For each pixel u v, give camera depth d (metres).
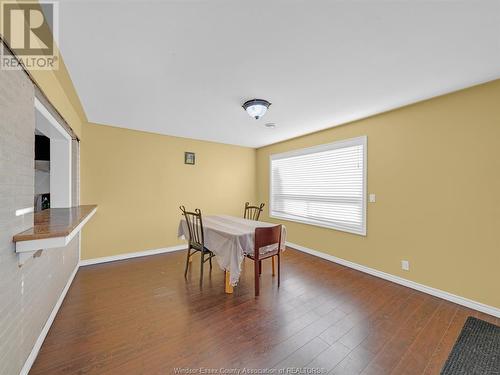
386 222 2.97
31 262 1.50
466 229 2.30
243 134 4.15
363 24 1.38
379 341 1.79
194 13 1.28
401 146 2.80
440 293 2.48
